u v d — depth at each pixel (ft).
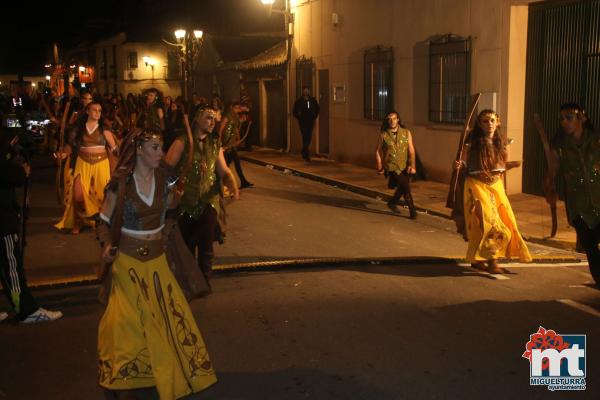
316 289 24.29
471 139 25.64
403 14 53.57
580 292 23.81
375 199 45.29
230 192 23.31
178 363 14.67
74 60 219.61
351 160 63.36
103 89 199.62
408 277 25.79
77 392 16.35
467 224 25.77
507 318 21.06
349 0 61.67
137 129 15.14
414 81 52.60
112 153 33.09
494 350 18.51
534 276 25.95
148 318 14.57
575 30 39.42
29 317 21.01
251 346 18.94
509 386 16.33
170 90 179.22
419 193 45.75
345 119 63.93
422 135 51.90
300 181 54.65
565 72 40.22
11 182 19.92
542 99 41.93
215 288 24.40
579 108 22.99
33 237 33.40
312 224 36.45
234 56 101.50
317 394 15.92
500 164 25.32
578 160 23.12
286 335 19.76
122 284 14.75
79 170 33.47
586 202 23.17
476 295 23.48
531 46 42.42
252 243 31.73
